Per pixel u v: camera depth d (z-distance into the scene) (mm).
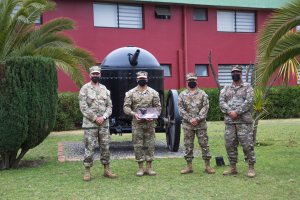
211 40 21938
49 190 6477
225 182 6832
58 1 18500
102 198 5980
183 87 20812
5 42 9695
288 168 7824
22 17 8984
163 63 20766
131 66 9883
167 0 20484
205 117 7406
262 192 6180
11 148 8086
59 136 14367
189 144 7496
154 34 20578
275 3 22938
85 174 7156
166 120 10031
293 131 14328
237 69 7152
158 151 10141
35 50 11328
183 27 21172
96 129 7113
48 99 8438
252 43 22859
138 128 7375
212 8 22000
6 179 7309
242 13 22922
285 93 20922
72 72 12359
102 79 9867
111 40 19656
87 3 19141
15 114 7992
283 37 8180
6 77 7973
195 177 7227
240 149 10211
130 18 20234
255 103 10695
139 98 7395
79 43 18953
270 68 8438
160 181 6973
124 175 7473
